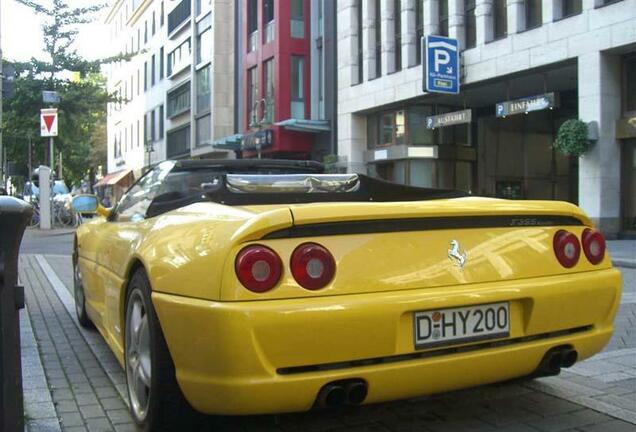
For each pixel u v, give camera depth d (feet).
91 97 85.20
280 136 95.76
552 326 10.31
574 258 10.79
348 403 9.01
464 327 9.56
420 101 79.97
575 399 12.37
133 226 13.15
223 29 121.60
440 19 73.77
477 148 87.40
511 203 10.53
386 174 87.81
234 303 8.50
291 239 8.89
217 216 9.95
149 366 10.50
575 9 59.11
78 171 184.24
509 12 64.34
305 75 97.55
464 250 9.82
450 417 11.57
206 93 126.82
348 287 8.87
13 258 8.44
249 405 8.57
